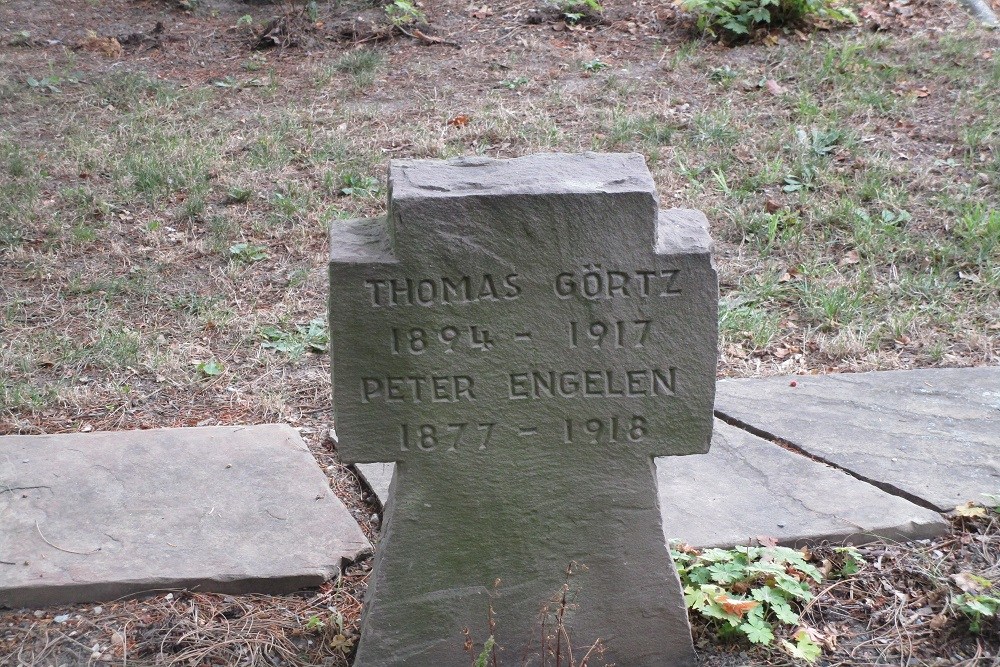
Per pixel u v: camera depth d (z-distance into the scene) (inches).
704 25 237.1
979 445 125.1
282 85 230.7
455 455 99.3
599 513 101.3
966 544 114.3
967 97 201.6
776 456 124.9
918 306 149.1
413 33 251.3
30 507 117.6
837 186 175.3
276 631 107.9
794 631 107.1
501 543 101.3
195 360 143.1
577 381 98.5
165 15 273.6
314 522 116.7
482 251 95.6
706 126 197.6
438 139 197.8
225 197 183.2
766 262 159.8
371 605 101.5
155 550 113.4
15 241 167.0
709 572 109.2
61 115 215.8
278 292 156.8
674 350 98.3
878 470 122.3
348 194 182.9
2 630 107.9
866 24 236.4
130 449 125.3
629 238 96.0
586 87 219.6
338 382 97.2
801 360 142.3
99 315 149.9
